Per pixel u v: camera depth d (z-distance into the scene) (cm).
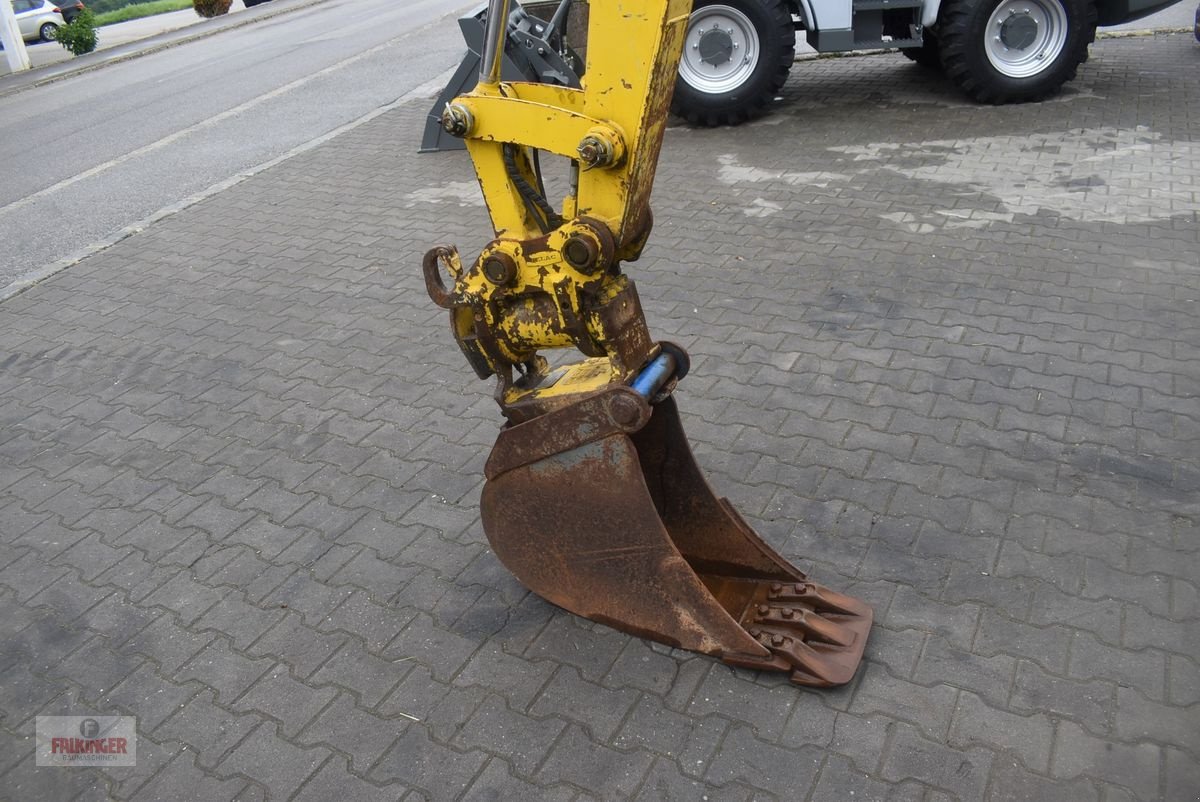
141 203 853
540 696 299
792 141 820
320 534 387
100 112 1335
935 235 609
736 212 676
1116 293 517
